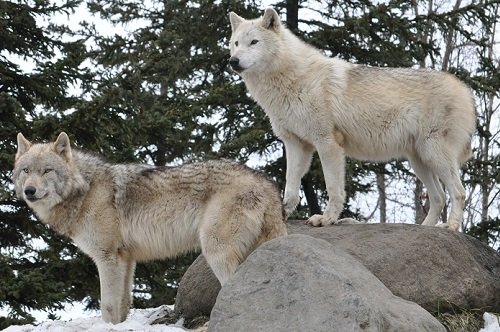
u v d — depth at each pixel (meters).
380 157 14.05
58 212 11.46
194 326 12.41
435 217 14.05
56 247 21.53
